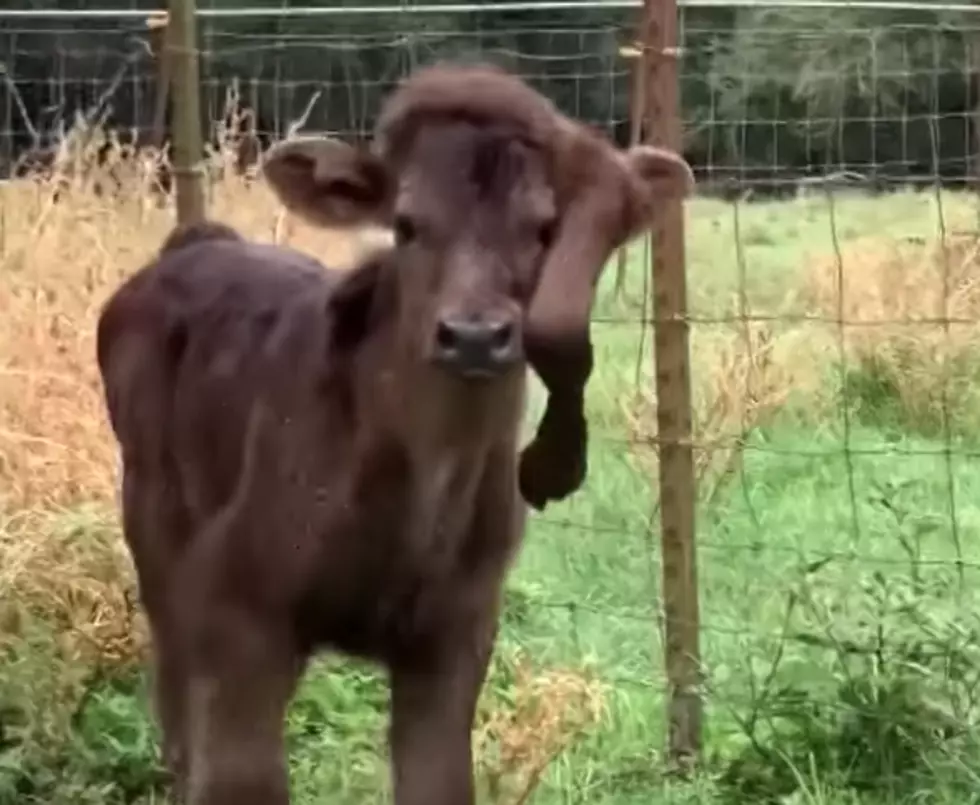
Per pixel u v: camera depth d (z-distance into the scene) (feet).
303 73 34.42
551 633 19.94
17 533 19.15
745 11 31.37
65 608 18.20
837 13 30.19
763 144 35.73
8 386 21.97
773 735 16.47
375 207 11.95
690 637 17.22
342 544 12.48
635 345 29.53
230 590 12.84
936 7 17.70
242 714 12.84
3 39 37.91
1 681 16.72
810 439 28.37
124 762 16.16
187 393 13.71
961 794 15.58
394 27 33.58
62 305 23.17
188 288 14.42
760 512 24.50
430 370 11.48
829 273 32.45
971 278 30.96
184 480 13.70
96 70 36.68
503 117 11.05
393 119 11.61
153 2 43.47
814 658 16.98
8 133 29.73
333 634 13.14
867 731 16.19
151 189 25.13
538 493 11.78
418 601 12.85
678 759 16.79
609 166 11.20
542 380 11.03
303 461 12.48
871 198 36.99
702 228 36.88
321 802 15.76
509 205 10.87
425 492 12.33
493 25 31.37
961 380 30.40
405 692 13.35
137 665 17.83
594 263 10.94
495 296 10.66
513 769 15.94
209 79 24.58
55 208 24.11
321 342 12.56
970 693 16.29
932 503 25.18
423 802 13.16
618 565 22.09
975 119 22.49
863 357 30.86
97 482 20.97
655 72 16.39
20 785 15.89
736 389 25.49
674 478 17.20
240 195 24.61
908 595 16.99
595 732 16.98
